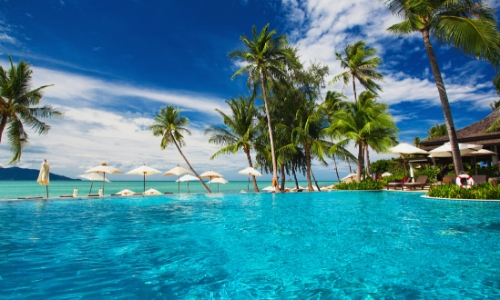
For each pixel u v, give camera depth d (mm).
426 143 24406
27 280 3787
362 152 22266
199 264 4477
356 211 10250
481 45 11781
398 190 18844
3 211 11500
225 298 3203
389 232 6508
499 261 4305
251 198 17438
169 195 20172
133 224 8336
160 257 4891
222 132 27016
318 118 23703
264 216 9672
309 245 5531
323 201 14258
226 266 4355
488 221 7523
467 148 16781
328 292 3299
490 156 22797
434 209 9766
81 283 3682
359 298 3111
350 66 26891
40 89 20672
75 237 6586
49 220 9211
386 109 23312
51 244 5898
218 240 6129
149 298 3219
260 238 6254
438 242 5480
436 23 13305
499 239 5656
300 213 10227
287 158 25297
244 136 26062
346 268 4137
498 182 13898
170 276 3949
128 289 3480
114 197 18281
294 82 25812
